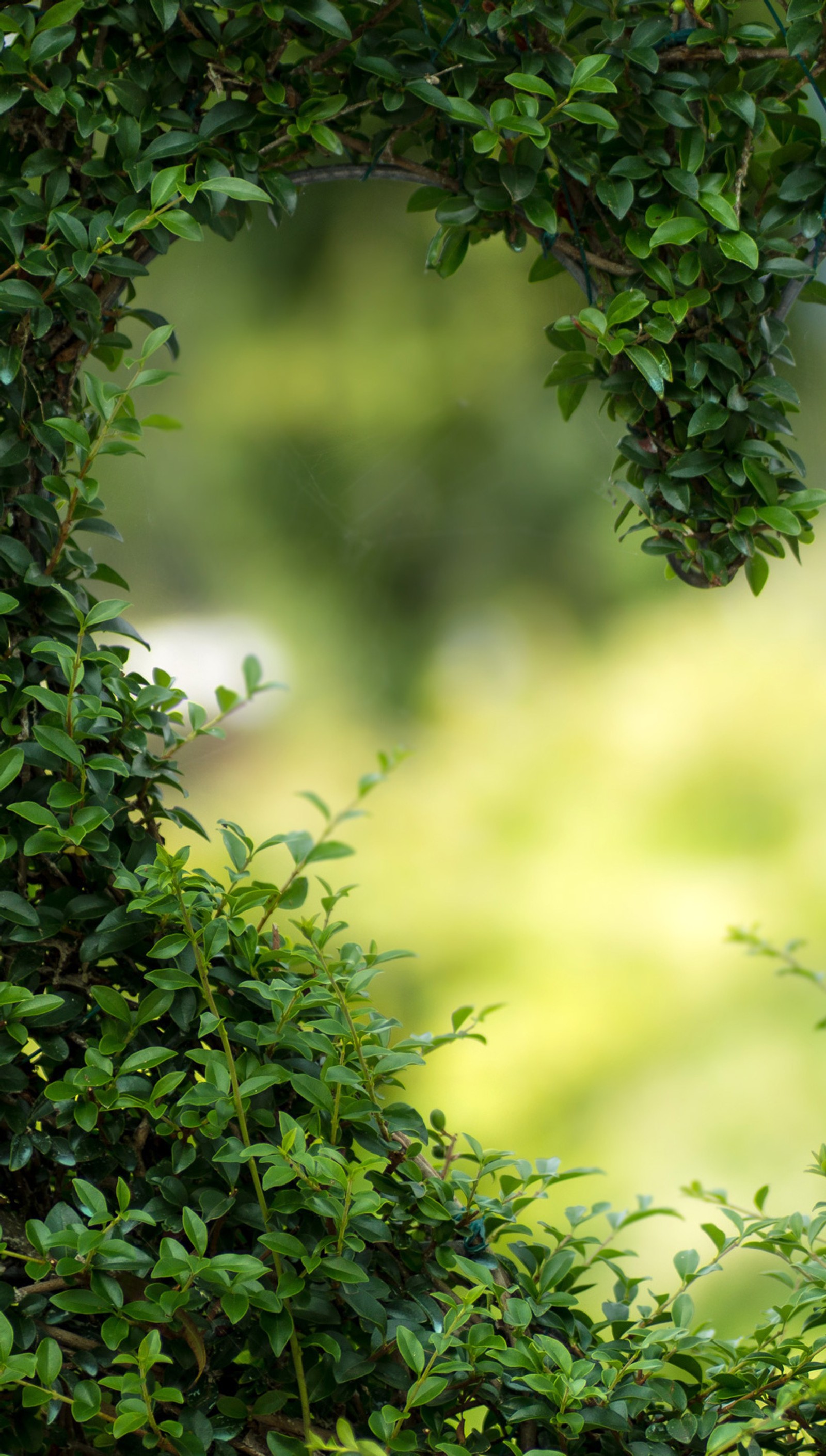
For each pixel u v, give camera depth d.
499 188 2.49
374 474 12.97
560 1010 8.46
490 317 12.30
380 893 10.05
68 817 2.40
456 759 11.85
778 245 2.47
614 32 2.46
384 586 12.98
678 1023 8.22
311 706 12.60
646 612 12.55
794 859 9.76
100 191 2.44
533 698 12.39
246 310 12.00
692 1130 7.21
